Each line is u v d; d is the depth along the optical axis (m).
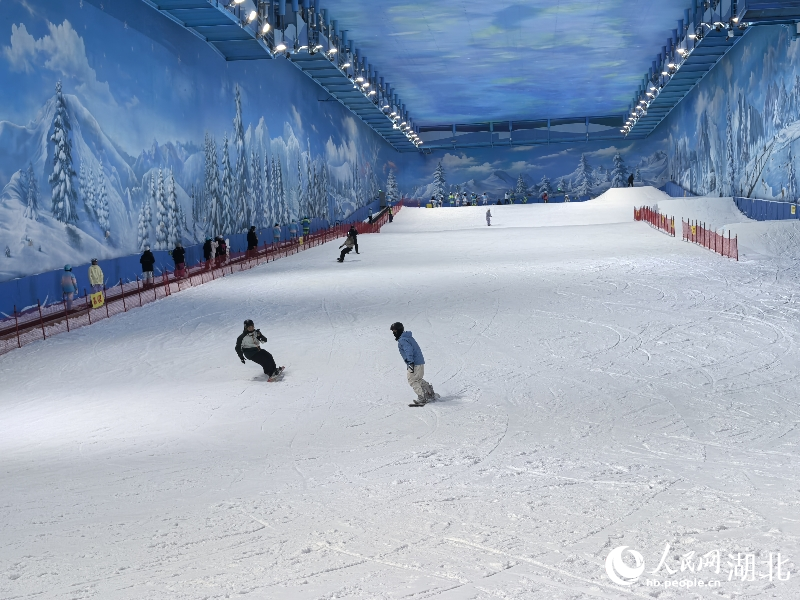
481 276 30.02
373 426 12.05
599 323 19.83
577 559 5.85
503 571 5.68
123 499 8.53
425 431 11.50
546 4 43.72
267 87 49.72
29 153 25.83
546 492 7.87
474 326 20.34
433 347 18.19
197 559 6.28
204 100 40.00
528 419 11.84
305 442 11.27
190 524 7.34
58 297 27.03
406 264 35.91
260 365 17.58
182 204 37.28
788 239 32.78
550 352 17.02
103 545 6.80
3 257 24.44
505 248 40.56
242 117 45.38
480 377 15.14
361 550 6.30
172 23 36.50
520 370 15.53
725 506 7.04
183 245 37.28
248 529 7.07
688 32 46.84
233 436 11.94
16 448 11.94
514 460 9.48
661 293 23.81
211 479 9.31
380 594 5.35
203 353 19.09
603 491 7.79
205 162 40.06
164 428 12.74
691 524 6.54
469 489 8.16
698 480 8.06
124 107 31.94
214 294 28.83
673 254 33.53
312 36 41.75
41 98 26.45
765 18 36.97
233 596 5.43
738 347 16.44
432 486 8.38
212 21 36.88
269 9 39.44
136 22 33.00
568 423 11.43
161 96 35.22
